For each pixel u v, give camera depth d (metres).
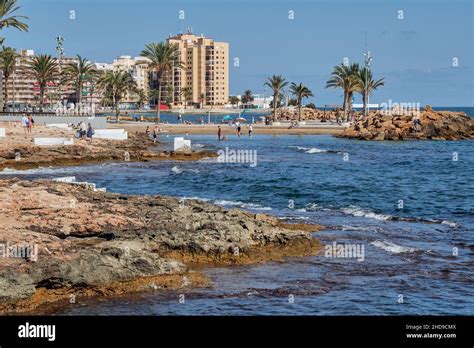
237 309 16.33
